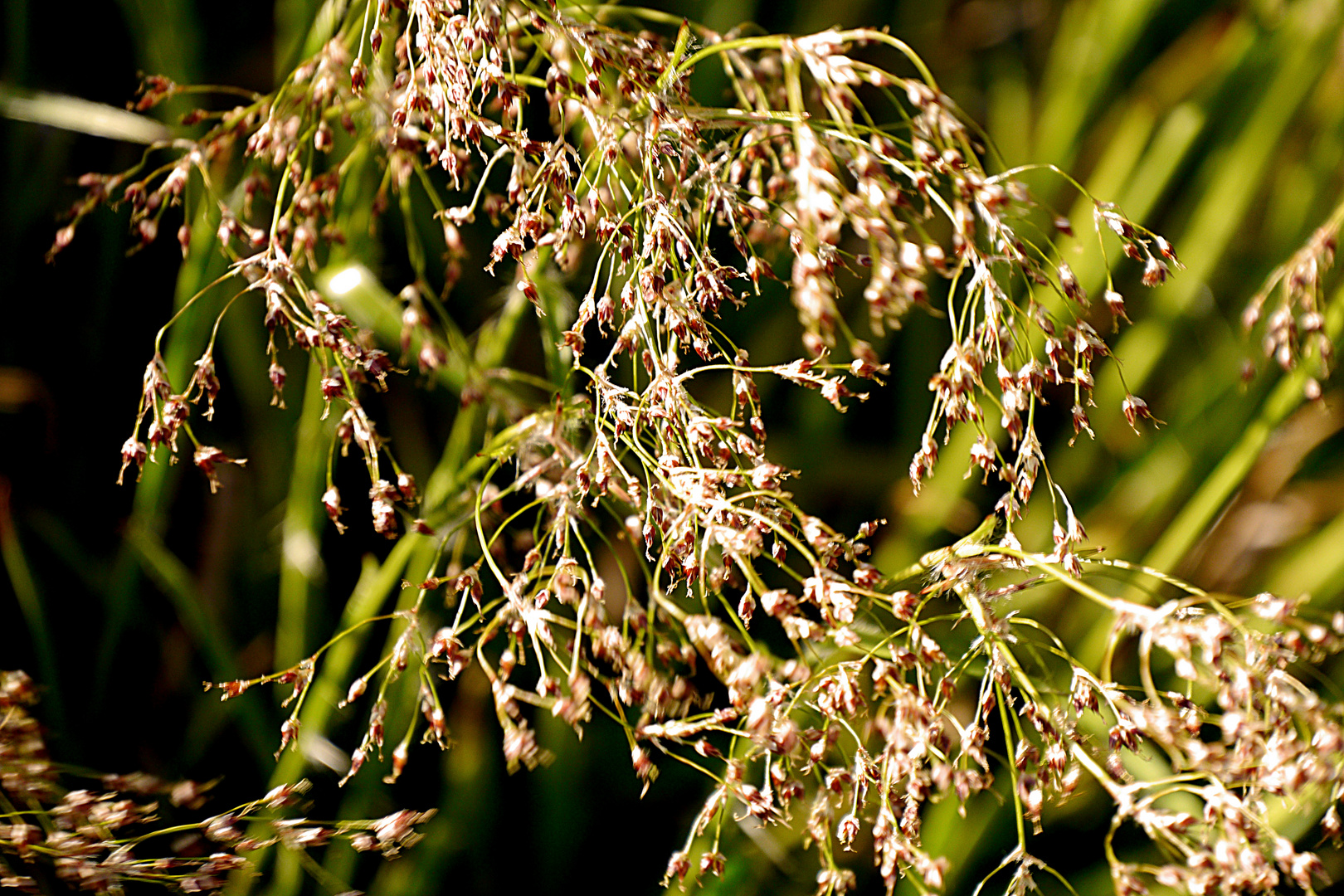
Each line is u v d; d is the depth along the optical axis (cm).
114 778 50
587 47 49
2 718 50
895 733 48
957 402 49
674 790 56
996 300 49
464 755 55
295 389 56
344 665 53
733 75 51
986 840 55
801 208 48
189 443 56
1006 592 49
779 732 48
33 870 51
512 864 55
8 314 56
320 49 52
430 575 51
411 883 54
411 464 56
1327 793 49
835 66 49
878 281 48
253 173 52
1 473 56
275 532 56
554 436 51
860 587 49
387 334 53
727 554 49
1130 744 48
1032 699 49
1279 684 48
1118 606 48
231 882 52
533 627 49
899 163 49
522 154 49
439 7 49
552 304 52
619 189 51
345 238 53
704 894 53
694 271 49
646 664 49
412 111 49
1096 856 55
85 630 56
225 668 54
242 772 55
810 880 54
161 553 54
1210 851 48
